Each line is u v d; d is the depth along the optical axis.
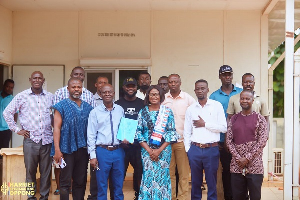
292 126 5.16
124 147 4.98
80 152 4.90
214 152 5.00
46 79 7.66
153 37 7.63
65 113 4.78
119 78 7.68
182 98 5.55
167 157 4.85
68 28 7.68
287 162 5.17
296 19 7.57
